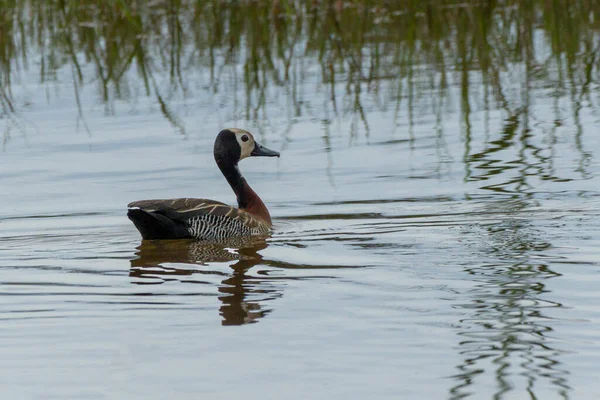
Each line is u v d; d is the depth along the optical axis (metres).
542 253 12.84
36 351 9.90
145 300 11.42
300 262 12.98
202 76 25.28
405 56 26.84
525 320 10.40
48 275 12.56
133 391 8.94
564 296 11.10
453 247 13.33
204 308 11.09
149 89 24.25
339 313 10.80
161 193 17.62
